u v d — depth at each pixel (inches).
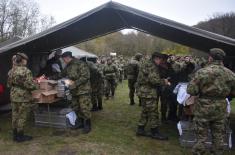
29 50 344.2
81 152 198.4
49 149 203.6
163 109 276.4
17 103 212.2
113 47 1294.3
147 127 256.2
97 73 314.3
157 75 210.2
